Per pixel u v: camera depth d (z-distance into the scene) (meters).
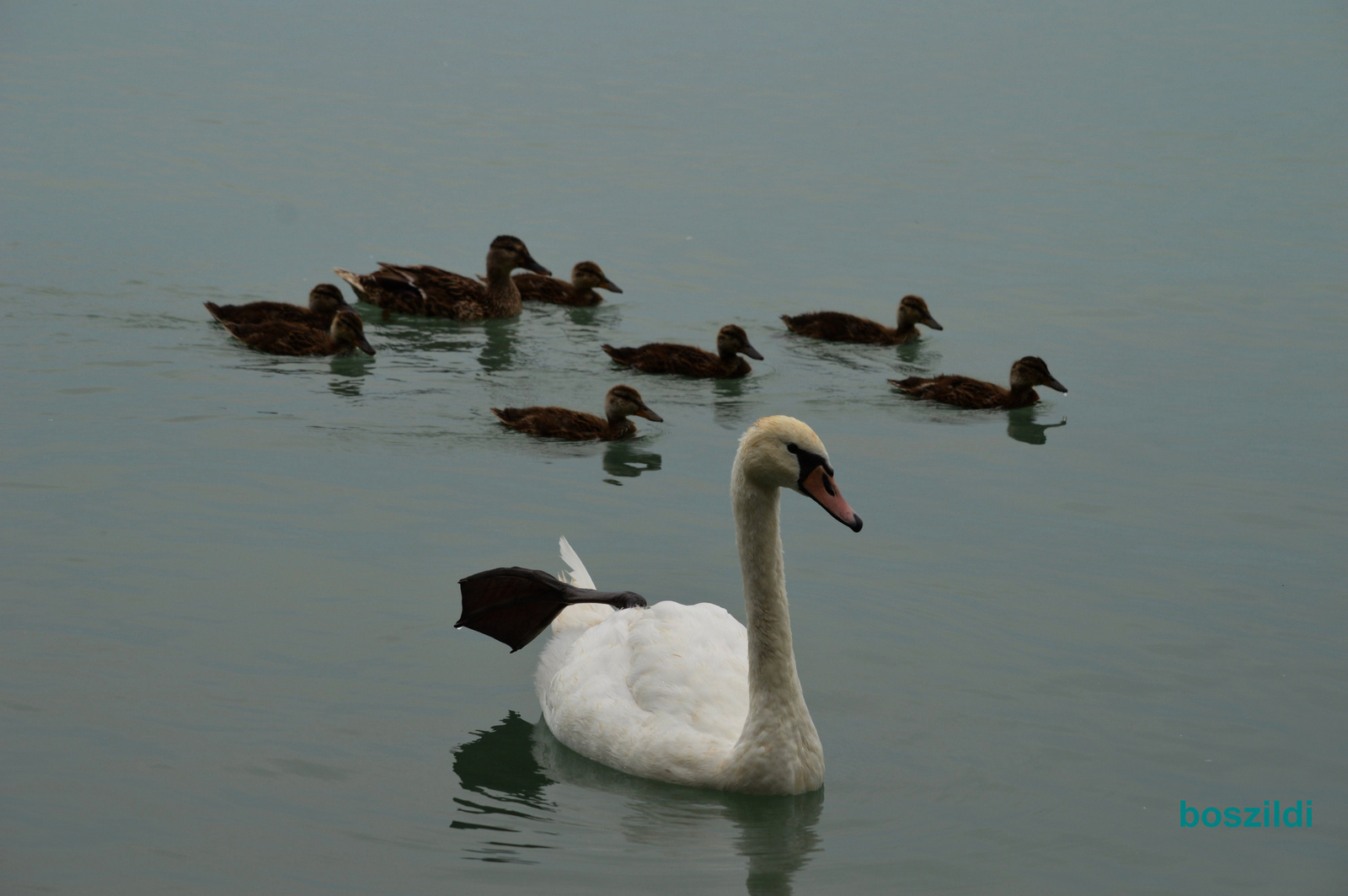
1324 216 32.94
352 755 11.29
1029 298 27.09
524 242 30.39
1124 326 25.36
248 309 23.86
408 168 35.94
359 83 45.81
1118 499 17.39
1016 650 13.35
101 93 42.88
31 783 10.60
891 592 14.56
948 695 12.50
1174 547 15.88
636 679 11.52
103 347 22.38
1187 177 36.62
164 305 24.98
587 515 16.47
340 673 12.57
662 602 12.22
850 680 12.74
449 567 14.77
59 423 18.77
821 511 16.97
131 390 20.36
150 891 9.41
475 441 19.06
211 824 10.22
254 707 11.90
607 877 9.77
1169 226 32.16
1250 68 50.25
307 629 13.30
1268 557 15.61
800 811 10.63
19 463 17.25
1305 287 27.53
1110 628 13.80
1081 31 56.75
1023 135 41.22
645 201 33.69
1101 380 22.48
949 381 21.64
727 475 18.11
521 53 50.97
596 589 12.80
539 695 12.48
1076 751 11.59
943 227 31.97
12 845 9.84
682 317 26.23
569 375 22.83
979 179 36.34
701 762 10.86
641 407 19.56
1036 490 17.67
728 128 41.22
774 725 10.61
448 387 21.70
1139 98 46.12
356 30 54.06
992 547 15.80
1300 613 14.18
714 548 15.56
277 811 10.42
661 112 42.97
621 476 17.94
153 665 12.46
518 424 19.55
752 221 32.31
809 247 30.41
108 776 10.76
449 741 11.61
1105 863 10.06
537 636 12.91
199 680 12.25
